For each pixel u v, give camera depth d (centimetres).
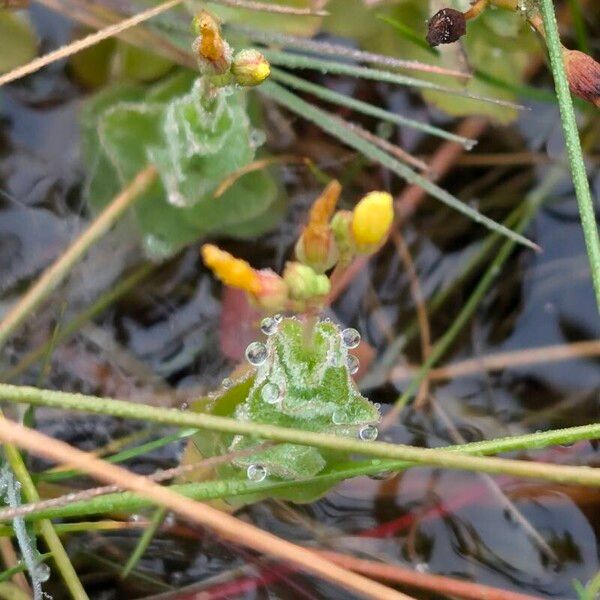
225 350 25
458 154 27
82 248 24
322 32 27
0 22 26
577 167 23
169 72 26
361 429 23
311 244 21
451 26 24
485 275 26
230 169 25
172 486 22
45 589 23
